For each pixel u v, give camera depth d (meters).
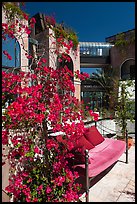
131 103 8.77
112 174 5.18
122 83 9.64
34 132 3.20
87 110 3.79
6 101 3.11
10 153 3.01
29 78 3.63
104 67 19.53
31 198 2.98
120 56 16.81
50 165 3.40
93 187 4.48
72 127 3.33
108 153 4.95
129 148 7.55
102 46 18.84
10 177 3.07
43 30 10.26
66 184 3.36
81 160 4.14
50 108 3.31
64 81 3.82
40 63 3.97
